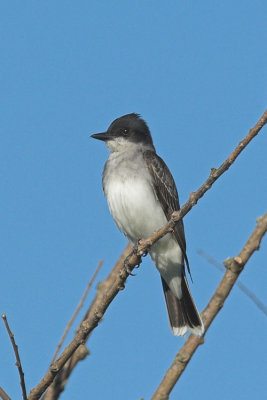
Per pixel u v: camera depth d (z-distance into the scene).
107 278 8.56
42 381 6.32
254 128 6.16
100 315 6.55
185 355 5.85
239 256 6.04
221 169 6.63
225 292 6.03
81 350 7.02
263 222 6.07
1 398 5.80
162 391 5.75
